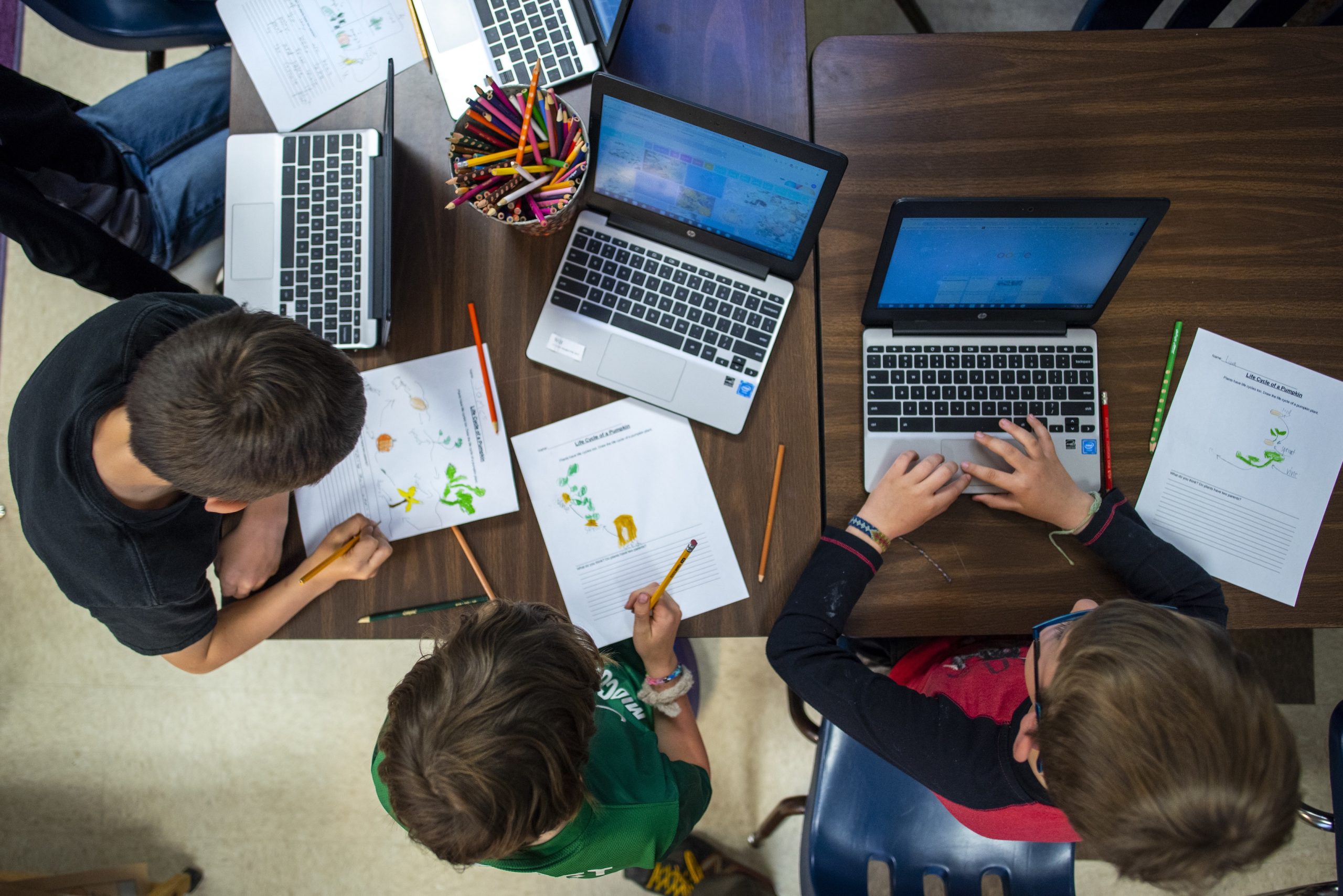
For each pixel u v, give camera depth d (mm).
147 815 1824
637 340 1118
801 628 1047
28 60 1936
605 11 1080
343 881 1808
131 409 817
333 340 1096
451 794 776
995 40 1178
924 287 1050
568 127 1028
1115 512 1052
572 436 1122
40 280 1893
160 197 1423
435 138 1163
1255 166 1158
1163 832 740
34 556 1856
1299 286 1142
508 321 1138
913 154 1167
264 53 1164
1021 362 1108
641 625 1068
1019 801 951
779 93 1174
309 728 1841
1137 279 1146
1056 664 869
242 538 1074
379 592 1106
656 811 1060
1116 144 1164
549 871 1005
